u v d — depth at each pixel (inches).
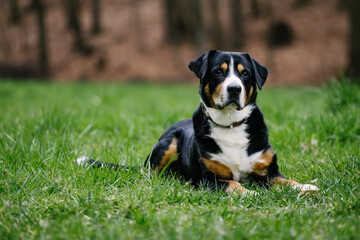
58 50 1242.0
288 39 981.8
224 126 180.1
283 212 138.9
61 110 365.1
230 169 182.4
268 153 183.5
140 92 614.2
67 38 1272.1
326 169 189.9
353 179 175.2
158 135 280.7
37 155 203.8
